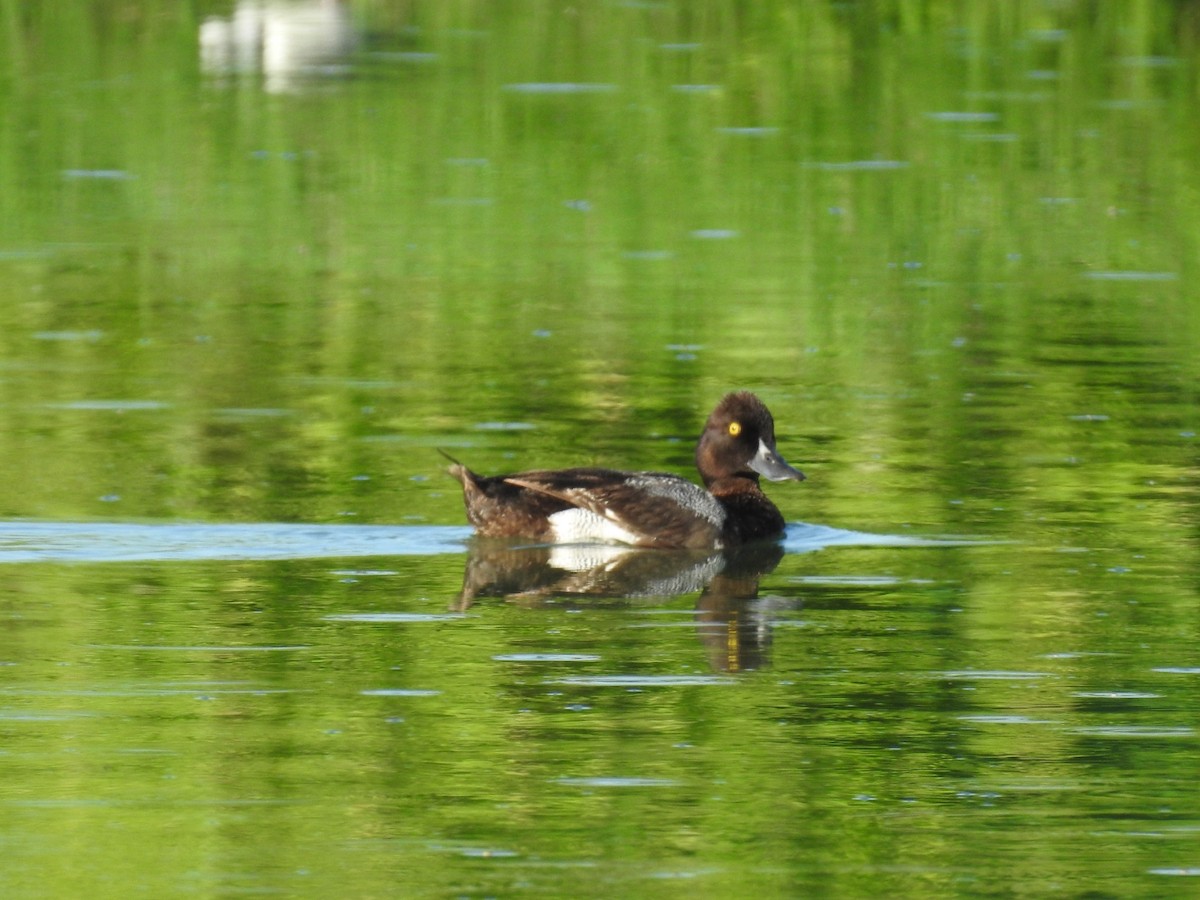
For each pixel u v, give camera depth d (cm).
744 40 3709
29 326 2088
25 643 1160
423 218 2633
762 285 2327
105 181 2794
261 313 2166
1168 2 3947
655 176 2869
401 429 1714
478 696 1079
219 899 838
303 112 3183
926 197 2770
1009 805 942
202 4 4072
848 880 861
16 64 3503
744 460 1477
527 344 2044
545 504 1412
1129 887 857
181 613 1223
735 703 1074
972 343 2067
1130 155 3008
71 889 845
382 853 884
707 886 855
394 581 1309
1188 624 1218
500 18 3922
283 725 1033
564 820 921
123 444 1648
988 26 3825
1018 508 1499
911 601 1274
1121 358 2000
